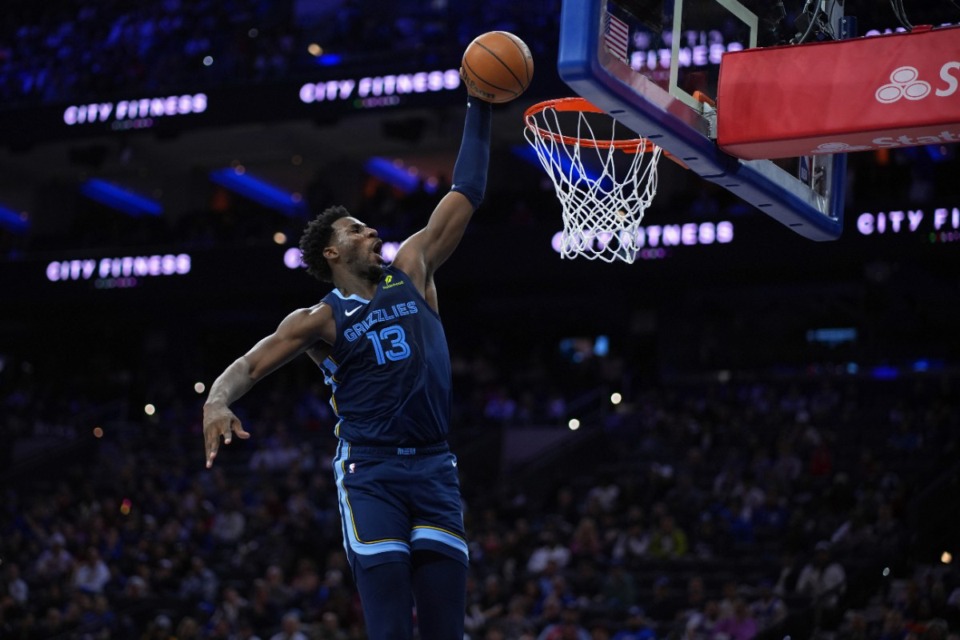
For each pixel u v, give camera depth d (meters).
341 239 4.07
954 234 19.22
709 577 14.77
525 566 16.05
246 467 22.14
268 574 15.63
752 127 4.96
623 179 6.25
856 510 14.51
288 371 27.67
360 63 23.36
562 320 28.42
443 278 23.34
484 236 23.08
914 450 17.77
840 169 5.94
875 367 22.48
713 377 22.84
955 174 20.44
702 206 21.81
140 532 19.06
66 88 25.67
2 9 27.14
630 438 21.44
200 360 27.97
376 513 3.77
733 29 5.30
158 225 27.42
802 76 4.95
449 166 27.20
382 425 3.88
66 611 16.08
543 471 20.30
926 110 4.71
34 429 25.98
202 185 28.98
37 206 29.62
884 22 7.32
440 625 3.72
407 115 24.41
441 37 23.20
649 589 14.96
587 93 4.46
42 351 30.55
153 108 23.80
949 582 12.79
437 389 3.95
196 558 16.91
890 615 11.52
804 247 20.41
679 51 4.92
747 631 12.48
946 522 14.35
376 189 26.56
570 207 5.69
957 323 23.72
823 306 24.23
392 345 3.94
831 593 12.32
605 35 4.42
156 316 27.03
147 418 25.80
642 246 21.62
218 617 15.05
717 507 16.53
